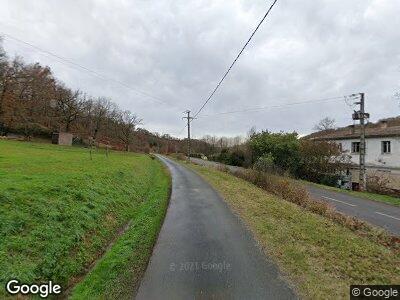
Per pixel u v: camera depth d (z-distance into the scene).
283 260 7.85
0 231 7.54
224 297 6.04
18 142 47.31
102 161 28.17
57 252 7.93
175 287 6.48
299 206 16.06
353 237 10.18
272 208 14.26
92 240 9.62
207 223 11.62
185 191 20.08
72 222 9.59
